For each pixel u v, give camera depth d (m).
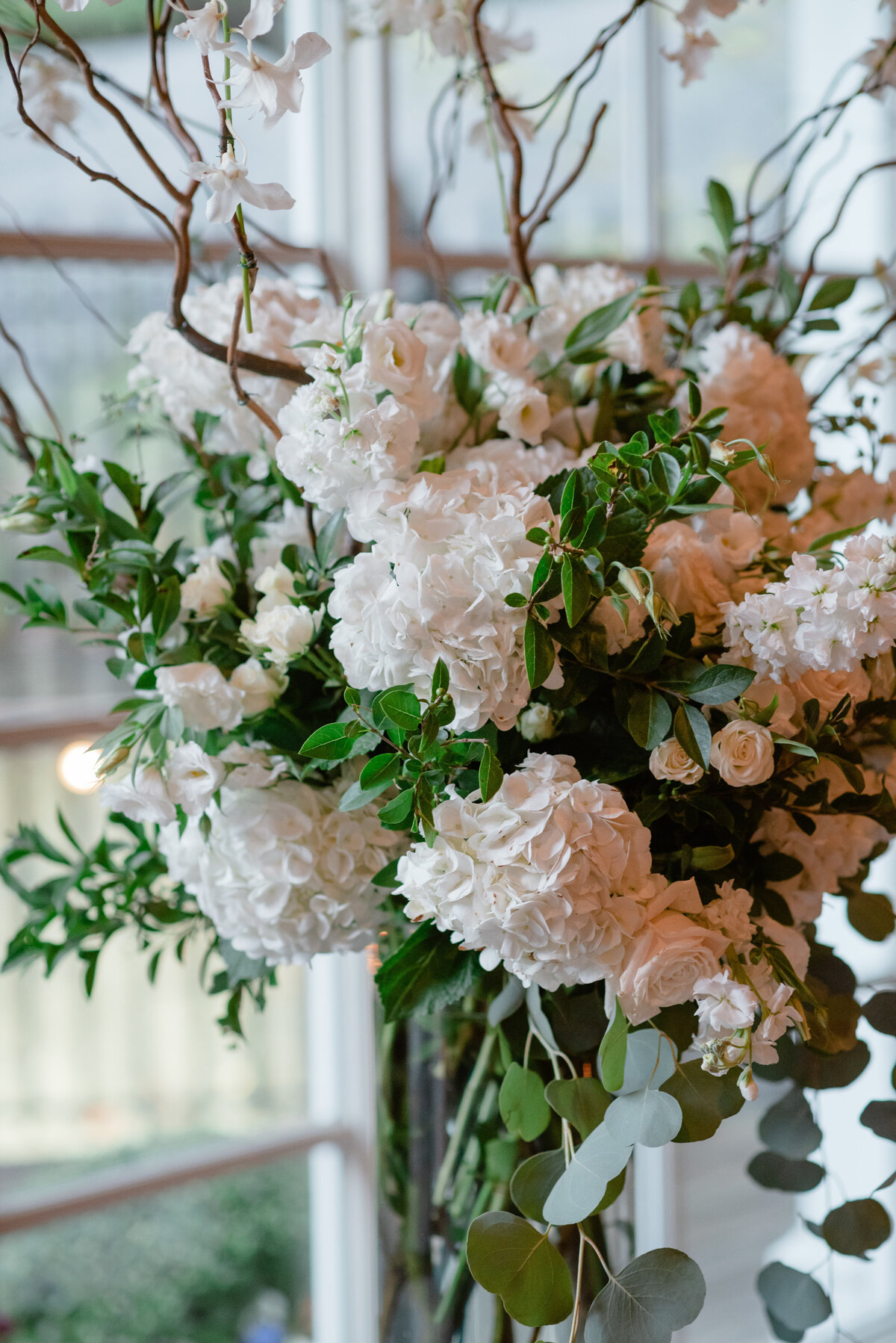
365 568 0.67
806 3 2.20
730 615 0.69
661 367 0.95
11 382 1.57
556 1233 0.85
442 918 0.66
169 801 0.74
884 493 0.96
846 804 0.75
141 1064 1.84
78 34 1.51
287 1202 2.21
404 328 0.72
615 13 1.94
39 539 1.62
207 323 0.85
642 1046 0.71
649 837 0.67
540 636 0.64
